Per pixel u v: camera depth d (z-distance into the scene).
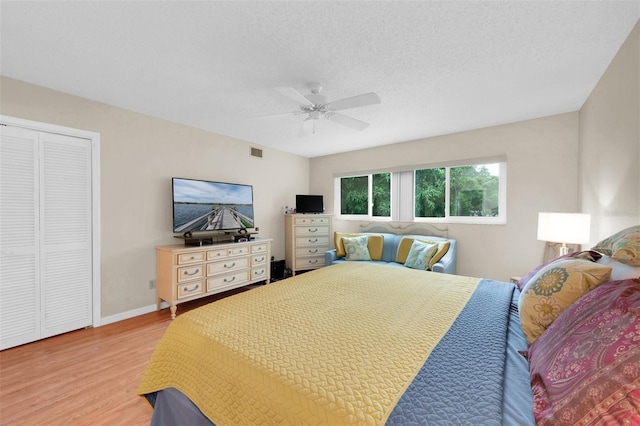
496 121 3.43
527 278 1.83
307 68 2.17
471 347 1.13
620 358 0.69
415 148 4.30
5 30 1.73
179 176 3.56
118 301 3.03
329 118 2.59
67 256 2.71
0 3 1.49
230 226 4.04
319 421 0.79
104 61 2.10
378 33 1.75
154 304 3.32
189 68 2.19
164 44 1.88
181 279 3.14
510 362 1.09
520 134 3.44
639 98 1.66
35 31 1.74
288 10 1.55
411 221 4.40
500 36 1.77
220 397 1.06
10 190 2.40
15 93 2.39
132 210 3.14
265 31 1.73
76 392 1.84
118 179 3.03
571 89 2.55
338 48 1.91
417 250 3.72
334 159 5.29
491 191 3.79
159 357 1.39
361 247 4.30
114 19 1.63
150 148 3.29
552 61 2.07
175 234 3.53
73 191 2.74
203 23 1.66
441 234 4.06
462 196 4.00
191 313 1.52
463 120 3.39
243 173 4.36
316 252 4.94
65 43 1.88
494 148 3.62
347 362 1.02
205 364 1.15
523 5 1.51
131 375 2.03
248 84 2.45
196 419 1.16
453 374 0.94
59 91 2.62
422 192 4.37
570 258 1.56
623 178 1.91
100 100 2.84
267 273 4.14
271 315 1.47
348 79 2.34
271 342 1.18
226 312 1.51
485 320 1.41
